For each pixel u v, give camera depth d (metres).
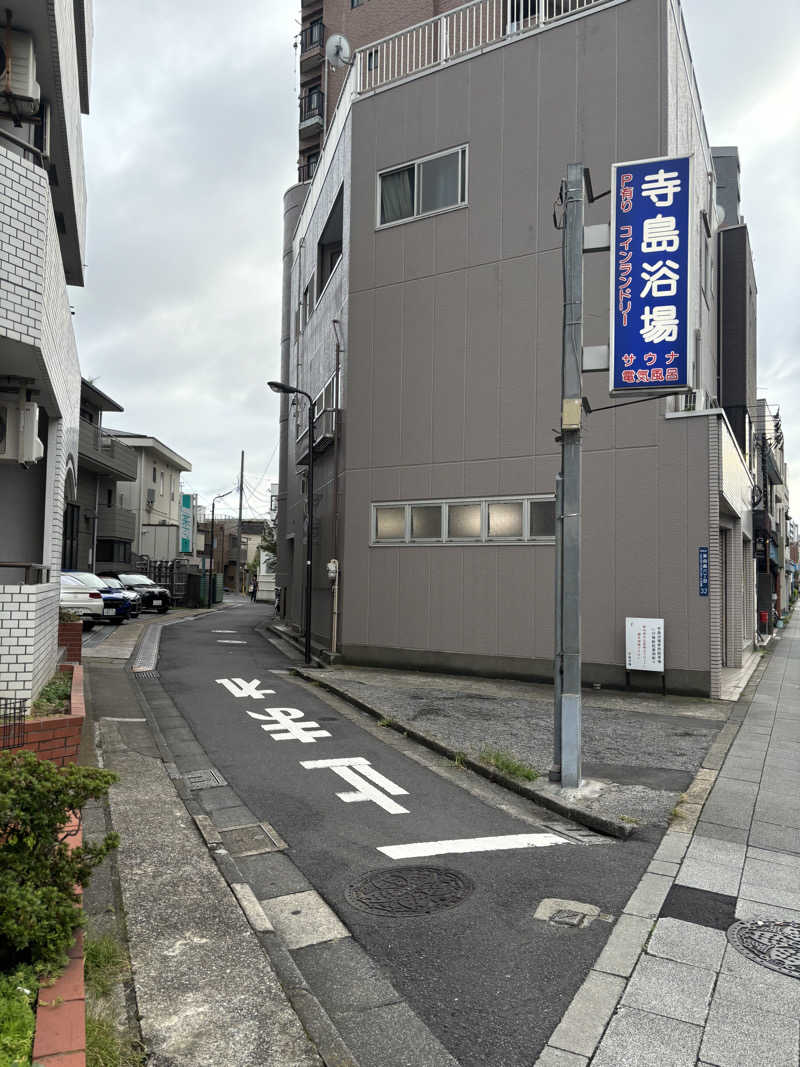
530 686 13.16
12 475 9.36
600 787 7.02
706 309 15.84
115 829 5.80
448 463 14.67
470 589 14.27
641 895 4.75
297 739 9.20
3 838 3.35
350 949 4.04
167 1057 2.99
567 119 13.69
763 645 22.64
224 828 5.97
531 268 13.95
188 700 11.61
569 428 7.17
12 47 8.08
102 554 34.75
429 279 15.13
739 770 7.73
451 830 6.01
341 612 16.00
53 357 8.00
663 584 12.44
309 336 23.11
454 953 4.00
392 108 15.88
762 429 25.42
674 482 12.45
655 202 7.94
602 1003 3.52
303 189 29.75
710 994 3.60
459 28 16.19
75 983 3.08
